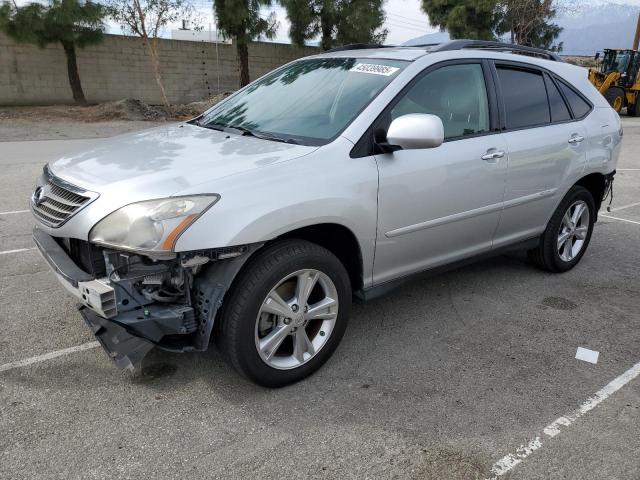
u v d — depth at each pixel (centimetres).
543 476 256
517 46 459
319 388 319
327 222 306
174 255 265
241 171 289
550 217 476
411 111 355
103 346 295
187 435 275
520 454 269
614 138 516
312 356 324
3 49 1997
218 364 339
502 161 402
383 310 422
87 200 279
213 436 275
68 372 325
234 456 262
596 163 492
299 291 309
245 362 295
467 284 478
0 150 1128
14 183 807
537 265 505
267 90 417
